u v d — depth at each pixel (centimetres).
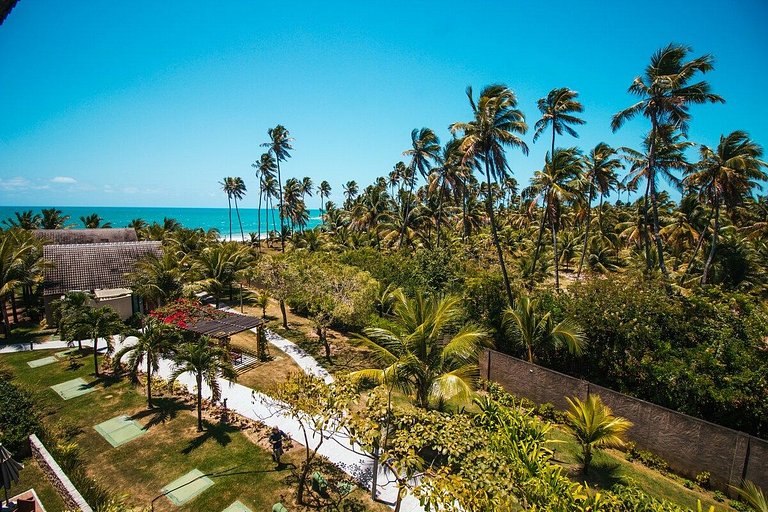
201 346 1493
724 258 3148
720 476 1194
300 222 8219
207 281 3130
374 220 5047
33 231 3969
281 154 5994
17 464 1049
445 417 1001
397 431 964
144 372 1941
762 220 4275
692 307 1725
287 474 1236
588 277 2167
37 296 3091
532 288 2788
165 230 5594
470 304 2262
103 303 2655
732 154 2706
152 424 1501
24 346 2288
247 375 1959
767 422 1369
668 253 4566
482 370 1895
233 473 1230
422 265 2777
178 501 1109
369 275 2553
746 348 1492
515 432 1098
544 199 2931
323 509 1095
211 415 1572
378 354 1645
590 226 5775
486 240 4631
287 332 2638
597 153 3459
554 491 811
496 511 719
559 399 1603
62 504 1106
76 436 1412
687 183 2912
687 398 1505
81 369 1989
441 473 797
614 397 1436
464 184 3769
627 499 890
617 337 1778
